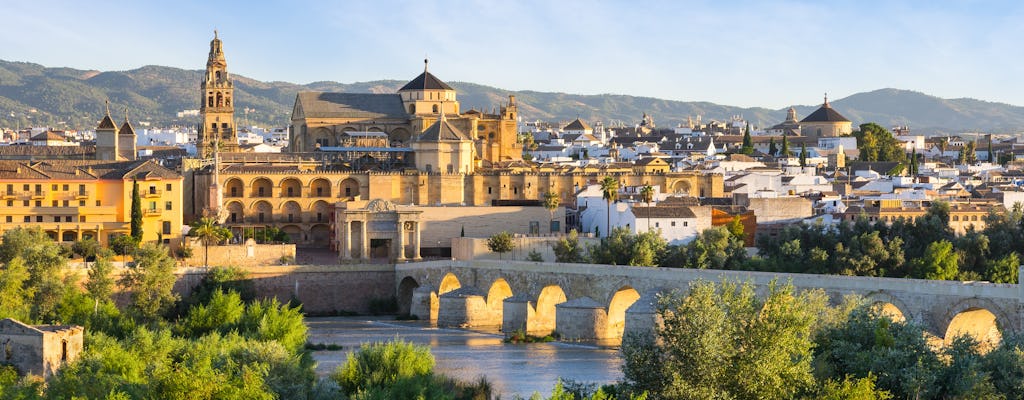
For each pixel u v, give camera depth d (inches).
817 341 5974.4
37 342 6446.9
